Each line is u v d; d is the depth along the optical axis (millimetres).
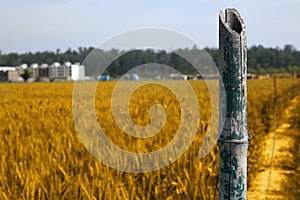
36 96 25484
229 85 1952
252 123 12078
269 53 66250
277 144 12695
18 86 37938
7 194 4863
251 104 17734
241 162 2002
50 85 38531
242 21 1952
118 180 5492
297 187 8109
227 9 1994
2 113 13562
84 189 4688
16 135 8492
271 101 17922
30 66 67562
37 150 6840
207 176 5930
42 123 10352
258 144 10203
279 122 16797
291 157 10312
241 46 1924
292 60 69562
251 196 7668
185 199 5266
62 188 4922
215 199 5637
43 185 4992
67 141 7543
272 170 9508
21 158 6367
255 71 62719
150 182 5469
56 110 13266
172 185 5520
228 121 1980
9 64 73438
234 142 1975
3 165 5965
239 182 2014
